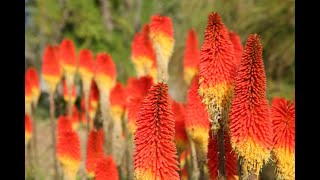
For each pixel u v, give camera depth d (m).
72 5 25.73
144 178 4.29
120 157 10.05
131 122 7.23
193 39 9.03
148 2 27.48
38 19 25.31
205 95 5.13
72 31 25.86
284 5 11.63
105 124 10.73
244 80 4.58
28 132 11.20
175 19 17.70
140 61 9.75
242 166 4.69
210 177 5.70
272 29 11.78
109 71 10.62
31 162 13.00
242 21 12.13
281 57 11.53
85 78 12.02
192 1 14.85
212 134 5.35
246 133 4.56
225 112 5.09
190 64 8.98
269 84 11.23
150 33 8.06
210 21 5.09
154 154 4.25
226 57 5.06
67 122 9.34
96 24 25.88
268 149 4.62
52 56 12.19
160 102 4.29
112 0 27.66
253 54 4.57
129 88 9.02
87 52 11.97
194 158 7.77
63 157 8.30
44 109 23.34
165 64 8.05
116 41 26.31
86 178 9.75
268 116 4.59
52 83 12.30
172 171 4.29
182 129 6.92
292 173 4.92
